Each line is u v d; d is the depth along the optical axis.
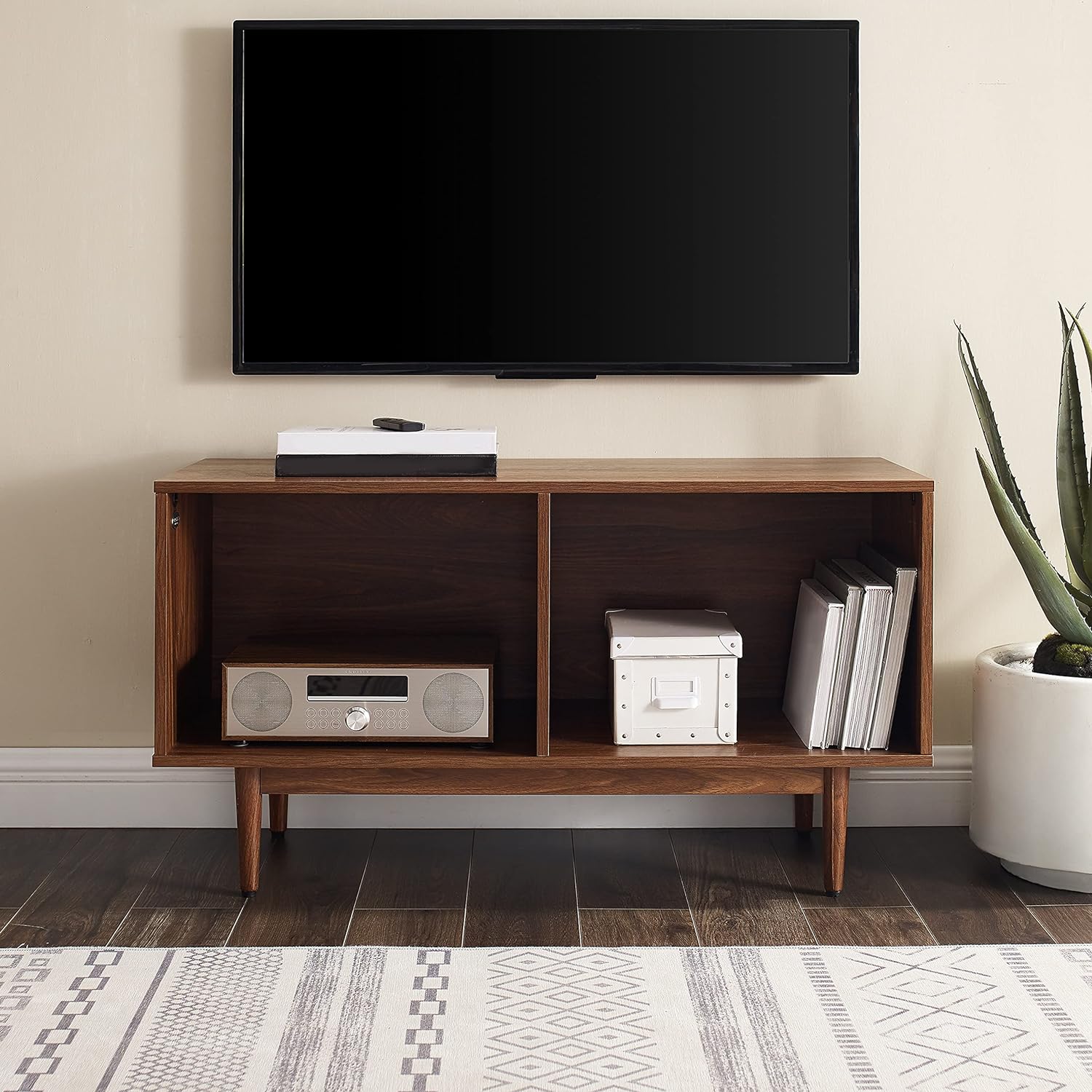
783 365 2.22
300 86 2.15
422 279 2.19
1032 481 2.29
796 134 2.18
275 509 2.24
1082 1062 1.54
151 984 1.73
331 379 2.25
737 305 2.21
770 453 2.28
